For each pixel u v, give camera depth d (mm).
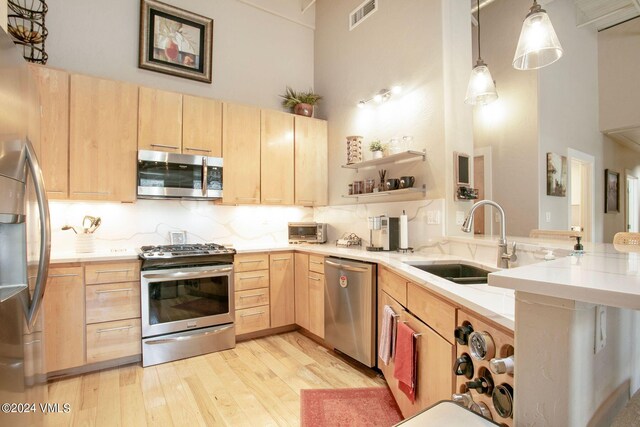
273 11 4039
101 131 2721
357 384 2316
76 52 2943
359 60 3607
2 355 1052
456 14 2840
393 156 2924
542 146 3320
